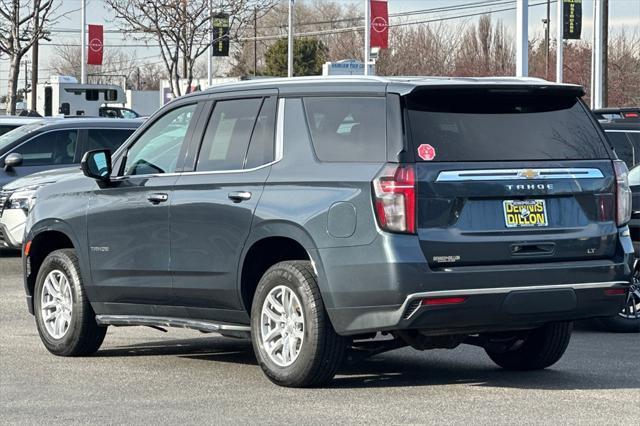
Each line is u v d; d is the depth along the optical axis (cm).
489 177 1112
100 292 1358
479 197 1110
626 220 1188
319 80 1186
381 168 1100
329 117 1163
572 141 1166
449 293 1083
